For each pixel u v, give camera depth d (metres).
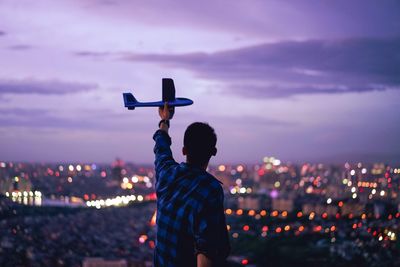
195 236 2.00
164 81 2.54
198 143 2.16
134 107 2.54
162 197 2.15
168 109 2.54
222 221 2.04
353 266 29.88
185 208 2.04
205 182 2.07
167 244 2.07
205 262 1.96
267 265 42.66
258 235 59.56
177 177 2.14
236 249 52.00
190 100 2.54
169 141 2.49
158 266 2.11
